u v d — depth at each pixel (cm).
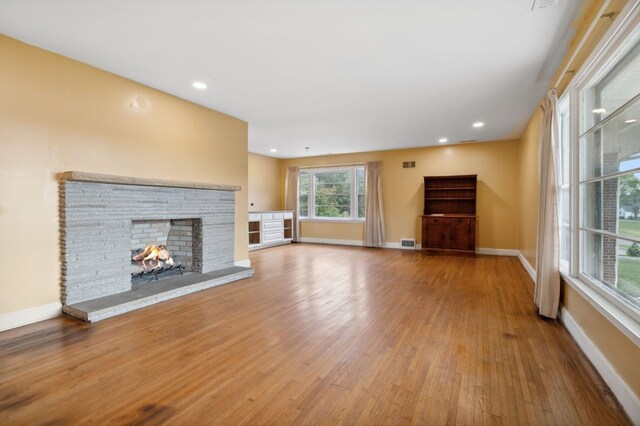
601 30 203
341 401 175
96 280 321
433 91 384
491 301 354
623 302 188
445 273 494
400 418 161
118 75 341
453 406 171
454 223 688
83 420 159
